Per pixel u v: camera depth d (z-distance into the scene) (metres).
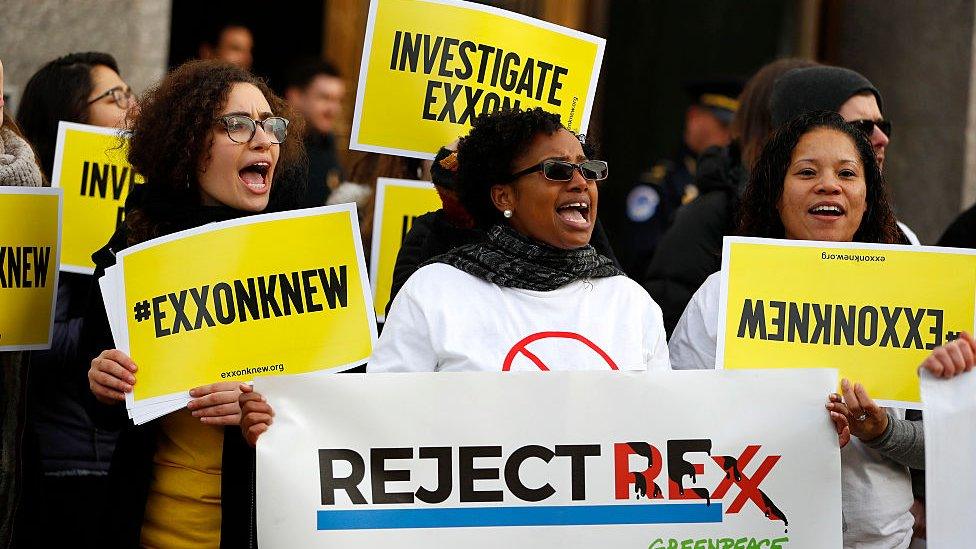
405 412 5.97
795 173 6.81
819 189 6.73
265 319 6.52
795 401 6.12
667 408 6.05
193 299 6.47
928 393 6.25
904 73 13.70
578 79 7.90
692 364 6.80
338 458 5.94
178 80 6.80
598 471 6.01
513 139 6.23
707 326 6.73
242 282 6.52
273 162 6.82
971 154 13.25
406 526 5.95
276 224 6.58
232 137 6.67
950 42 13.34
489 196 6.41
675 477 6.04
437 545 5.96
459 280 6.18
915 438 6.36
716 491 6.06
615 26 14.75
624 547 6.01
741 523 6.06
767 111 8.71
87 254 8.25
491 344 6.08
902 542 6.64
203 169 6.71
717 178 8.45
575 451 6.00
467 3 7.84
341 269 6.61
